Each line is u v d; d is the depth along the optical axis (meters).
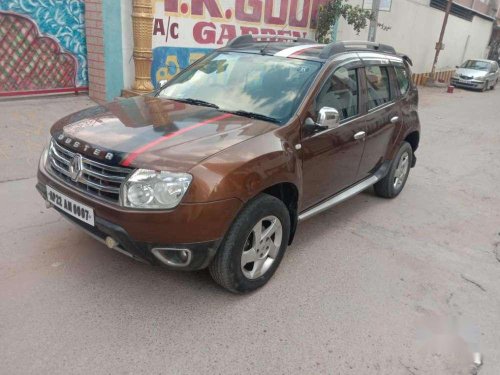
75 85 8.38
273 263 3.55
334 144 3.99
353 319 3.27
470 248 4.61
